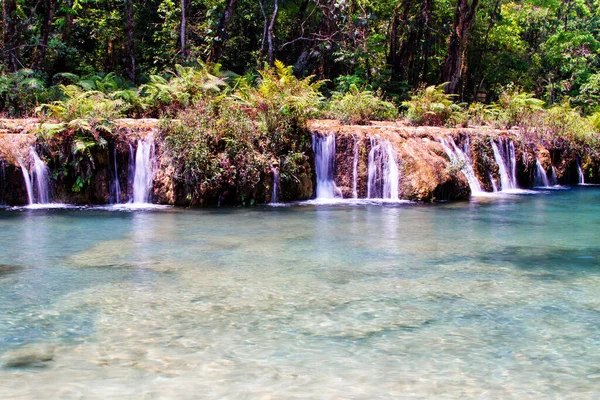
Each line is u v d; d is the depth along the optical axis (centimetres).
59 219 1218
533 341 523
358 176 1656
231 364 464
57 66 2761
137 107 1884
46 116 1627
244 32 3309
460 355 488
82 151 1444
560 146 2278
